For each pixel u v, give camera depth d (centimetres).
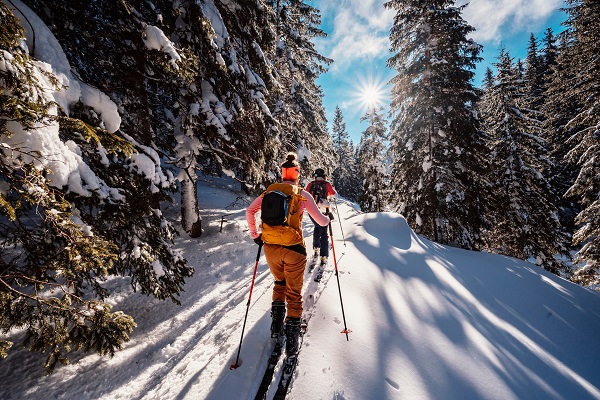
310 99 1780
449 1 1245
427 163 1246
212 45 627
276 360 259
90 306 279
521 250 1508
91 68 486
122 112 521
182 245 778
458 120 1192
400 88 1366
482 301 472
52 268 270
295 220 282
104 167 353
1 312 236
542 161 1719
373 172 2403
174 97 768
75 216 291
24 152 228
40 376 321
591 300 556
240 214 1114
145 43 441
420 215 1280
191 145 784
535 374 311
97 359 354
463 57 1208
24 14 288
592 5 1177
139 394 287
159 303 505
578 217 1196
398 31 1335
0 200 207
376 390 240
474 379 279
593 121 1192
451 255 664
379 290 421
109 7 448
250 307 407
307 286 405
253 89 792
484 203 1271
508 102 1609
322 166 1830
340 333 306
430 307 408
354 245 596
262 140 819
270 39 860
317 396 225
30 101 229
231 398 231
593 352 388
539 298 525
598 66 1174
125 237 390
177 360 342
